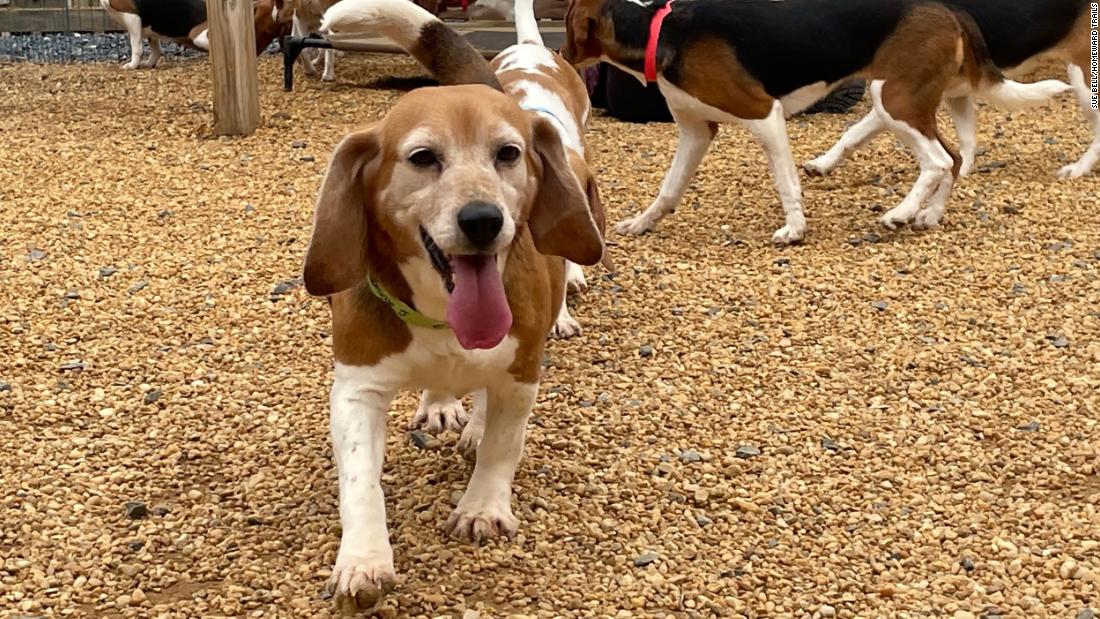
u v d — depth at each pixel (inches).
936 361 55.8
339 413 36.6
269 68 138.0
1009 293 64.7
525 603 37.1
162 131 102.7
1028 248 71.6
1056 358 56.4
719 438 48.8
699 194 85.3
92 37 171.5
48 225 75.4
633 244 74.4
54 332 58.6
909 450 47.7
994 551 40.5
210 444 47.5
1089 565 39.4
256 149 95.7
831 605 37.5
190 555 39.8
